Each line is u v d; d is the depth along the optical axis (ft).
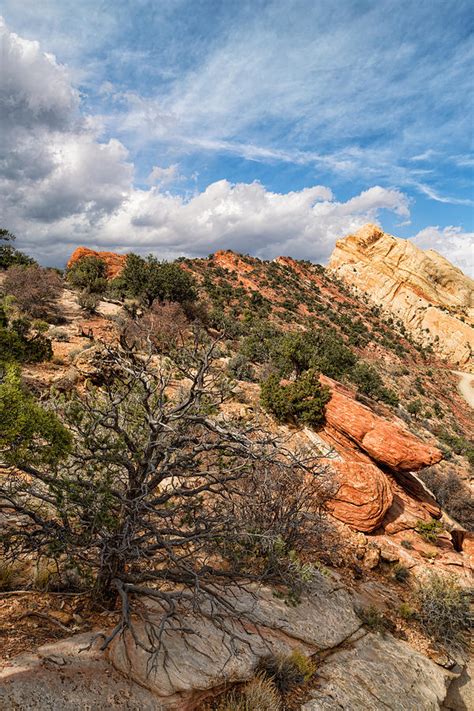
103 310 122.93
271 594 25.11
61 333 78.84
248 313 275.59
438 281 566.36
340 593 30.17
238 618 19.97
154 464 18.33
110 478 17.74
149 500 19.30
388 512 48.34
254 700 16.78
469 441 208.03
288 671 19.51
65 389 45.52
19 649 15.19
